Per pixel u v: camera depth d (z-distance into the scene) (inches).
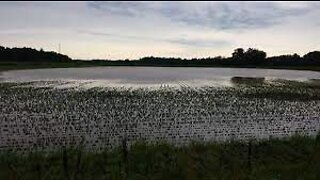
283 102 1433.3
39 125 925.2
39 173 522.0
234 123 995.3
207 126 949.8
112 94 1568.7
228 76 3412.9
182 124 964.6
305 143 706.8
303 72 4576.8
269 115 1127.0
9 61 6156.5
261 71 4896.7
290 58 6934.1
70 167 551.5
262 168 581.0
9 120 982.4
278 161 627.2
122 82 2351.1
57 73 3459.6
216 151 644.7
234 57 7583.7
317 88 2081.7
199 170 559.2
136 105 1253.7
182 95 1577.3
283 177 540.4
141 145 647.1
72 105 1231.5
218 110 1186.6
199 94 1630.2
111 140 788.0
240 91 1807.3
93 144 750.5
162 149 631.8
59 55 7440.9
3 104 1248.8
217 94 1643.7
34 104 1250.6
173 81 2532.0
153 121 989.8
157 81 2509.8
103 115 1058.1
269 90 1891.0
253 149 668.1
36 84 2059.5
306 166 584.1
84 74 3380.9
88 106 1214.3
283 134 892.6
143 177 529.3
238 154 643.5
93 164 564.4
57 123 949.2
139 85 2106.3
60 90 1717.5
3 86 1886.1
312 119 1088.8
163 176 532.4
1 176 505.0
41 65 5556.1
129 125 935.7
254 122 1016.9
